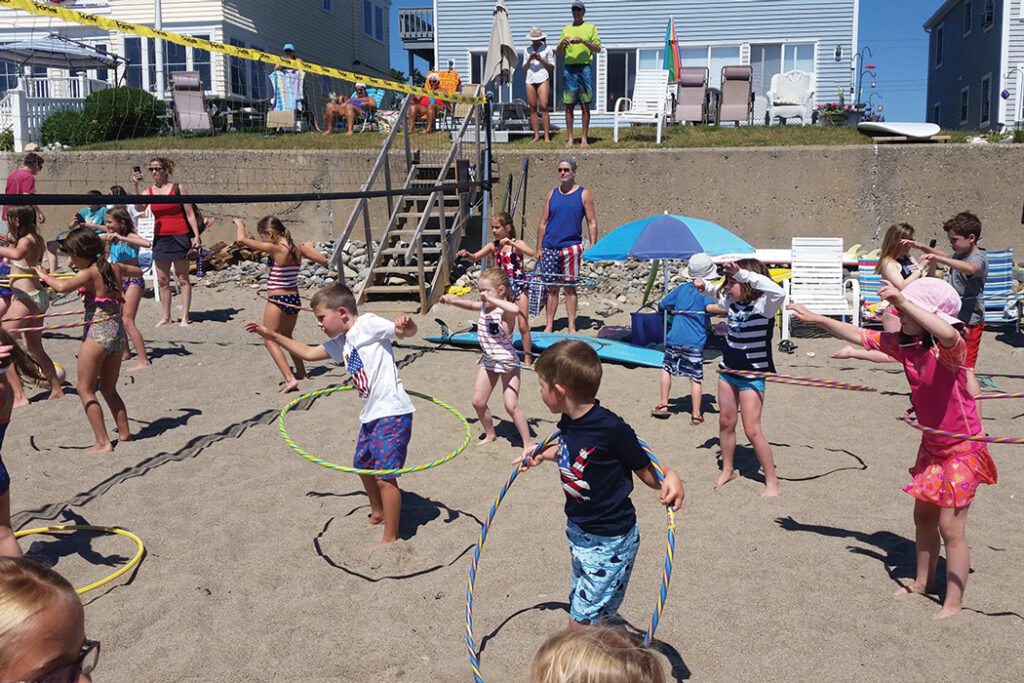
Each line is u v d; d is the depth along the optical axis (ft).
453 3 76.13
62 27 79.51
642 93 54.24
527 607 15.11
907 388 29.32
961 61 97.66
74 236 22.20
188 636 14.16
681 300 25.76
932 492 14.11
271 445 23.80
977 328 25.38
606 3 75.36
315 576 16.34
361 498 20.16
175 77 62.80
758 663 13.20
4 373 15.48
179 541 17.74
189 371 31.55
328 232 50.72
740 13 74.18
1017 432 24.66
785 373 31.50
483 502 19.84
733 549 17.24
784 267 40.57
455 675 13.03
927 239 45.98
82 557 17.02
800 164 46.47
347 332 17.48
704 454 23.25
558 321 39.75
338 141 54.60
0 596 6.04
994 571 16.08
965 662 13.12
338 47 99.04
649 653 6.15
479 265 47.14
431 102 58.44
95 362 22.74
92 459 22.57
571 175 35.73
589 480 12.03
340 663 13.39
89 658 6.36
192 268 47.50
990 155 44.86
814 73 73.87
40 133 61.52
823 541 17.53
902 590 15.34
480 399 23.32
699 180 47.44
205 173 51.67
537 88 51.55
